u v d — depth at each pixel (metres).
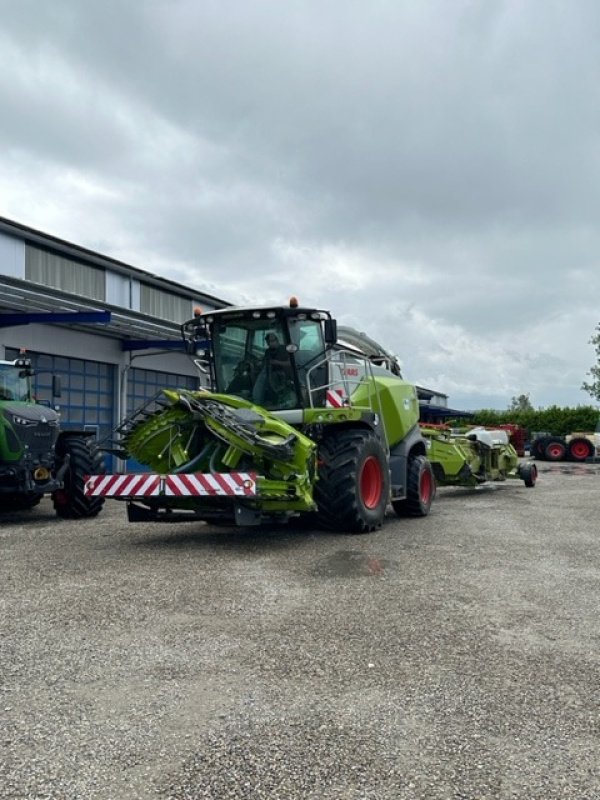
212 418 7.53
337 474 8.23
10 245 16.61
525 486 16.52
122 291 20.30
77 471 10.10
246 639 4.36
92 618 4.78
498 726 3.20
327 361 9.27
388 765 2.85
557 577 6.14
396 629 4.59
